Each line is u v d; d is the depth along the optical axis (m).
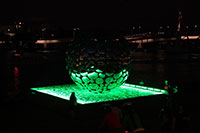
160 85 16.00
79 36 14.38
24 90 16.48
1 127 10.92
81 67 13.77
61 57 56.62
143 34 111.31
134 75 25.06
